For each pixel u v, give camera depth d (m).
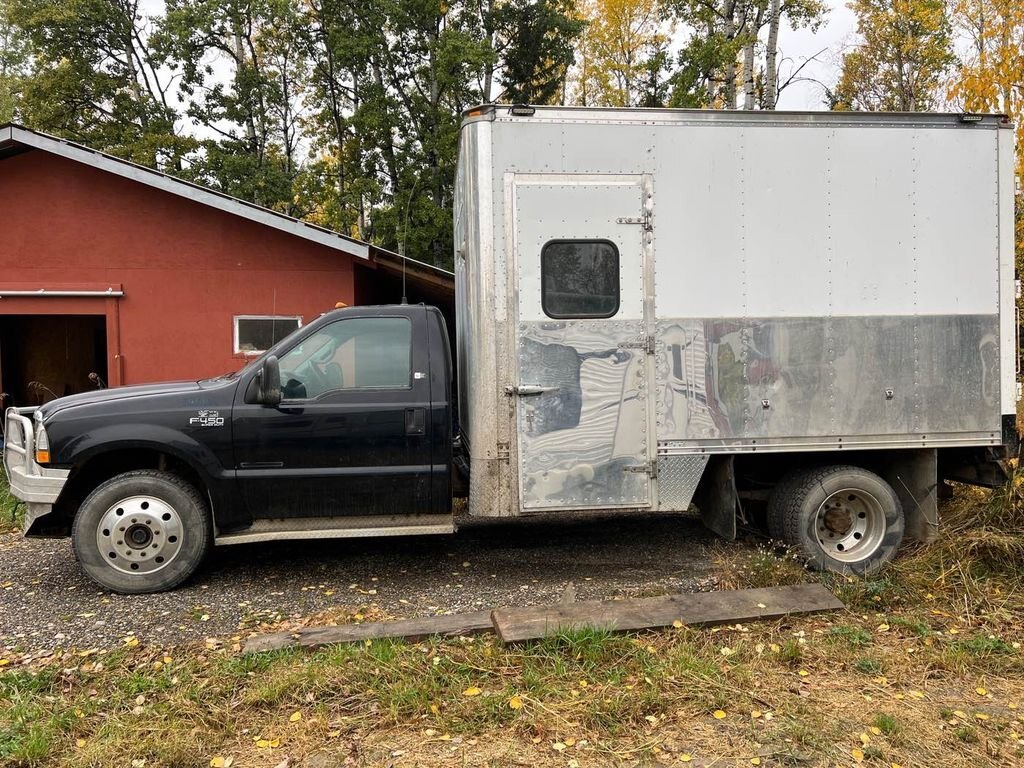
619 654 3.96
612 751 3.12
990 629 4.40
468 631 4.21
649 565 5.60
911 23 24.08
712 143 5.04
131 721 3.35
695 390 5.09
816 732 3.24
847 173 5.15
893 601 4.77
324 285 10.31
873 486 5.30
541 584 5.19
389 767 3.02
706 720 3.37
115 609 4.68
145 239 10.05
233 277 10.19
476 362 4.96
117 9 26.36
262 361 5.06
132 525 4.89
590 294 5.00
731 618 4.37
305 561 5.68
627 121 4.98
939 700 3.59
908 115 5.19
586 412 5.02
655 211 5.02
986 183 5.30
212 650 4.12
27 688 3.66
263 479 4.95
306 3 26.28
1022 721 3.38
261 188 23.17
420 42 23.70
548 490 5.01
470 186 4.96
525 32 25.19
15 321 12.48
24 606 4.73
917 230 5.23
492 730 3.29
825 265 5.16
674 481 5.11
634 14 26.06
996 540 5.18
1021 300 8.89
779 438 5.17
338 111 26.78
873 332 5.21
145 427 4.86
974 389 5.32
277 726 3.33
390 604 4.81
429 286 11.48
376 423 5.03
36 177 9.89
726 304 5.09
